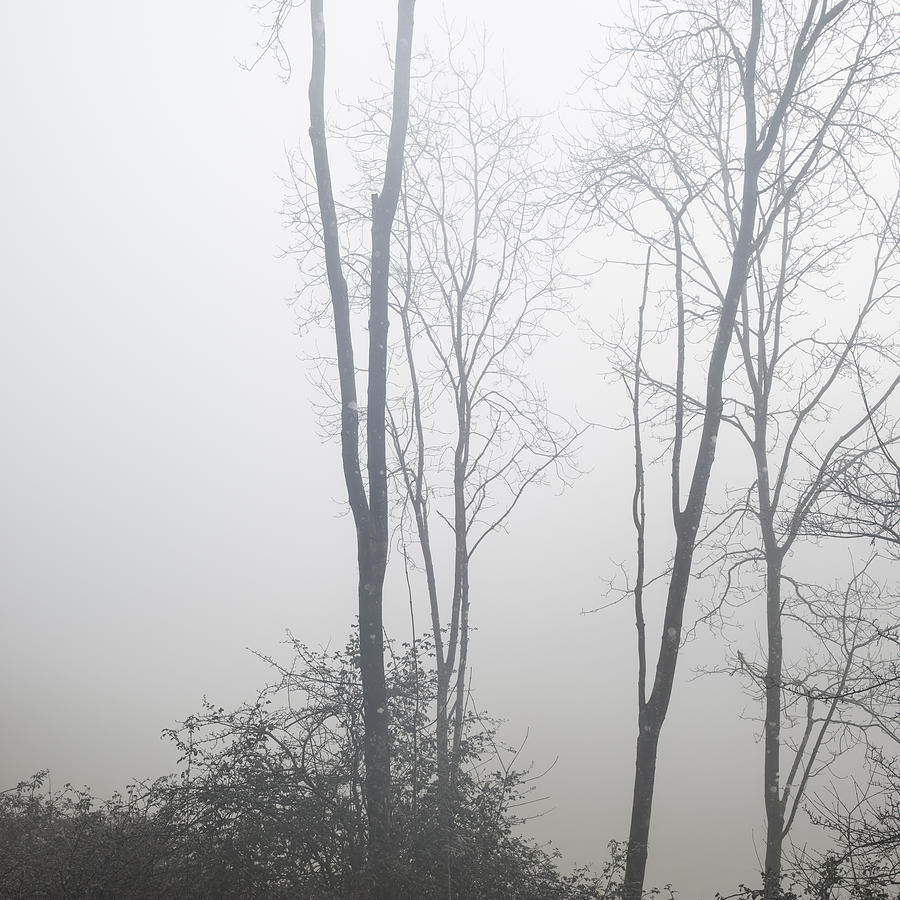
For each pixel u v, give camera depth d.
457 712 11.02
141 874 8.82
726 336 11.98
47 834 10.92
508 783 9.27
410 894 8.33
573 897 8.91
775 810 12.91
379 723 9.34
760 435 14.28
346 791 9.38
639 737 11.63
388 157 10.93
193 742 9.54
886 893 8.34
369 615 9.82
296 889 8.49
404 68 11.08
